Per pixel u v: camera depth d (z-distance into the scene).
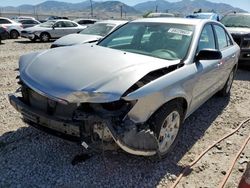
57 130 3.24
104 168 3.50
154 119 3.37
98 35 9.93
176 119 3.77
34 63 3.65
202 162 3.77
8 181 3.21
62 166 3.50
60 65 3.45
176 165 3.66
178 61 3.83
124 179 3.34
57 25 19.75
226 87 6.20
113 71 3.24
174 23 4.59
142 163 3.63
